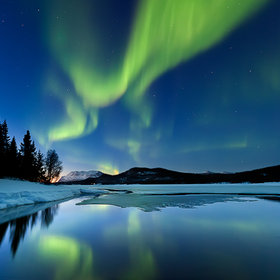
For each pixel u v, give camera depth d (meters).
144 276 3.14
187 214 9.63
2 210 11.35
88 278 3.08
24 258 3.94
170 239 5.31
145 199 18.86
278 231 6.16
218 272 3.28
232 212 10.25
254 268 3.44
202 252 4.28
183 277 3.10
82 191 35.50
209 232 6.07
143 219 8.34
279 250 4.40
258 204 14.10
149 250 4.42
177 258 3.93
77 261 3.78
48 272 3.29
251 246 4.68
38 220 8.16
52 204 14.65
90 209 11.70
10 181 21.16
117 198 20.41
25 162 44.25
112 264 3.63
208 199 18.53
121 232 6.12
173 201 16.55
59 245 4.83
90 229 6.53
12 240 5.25
